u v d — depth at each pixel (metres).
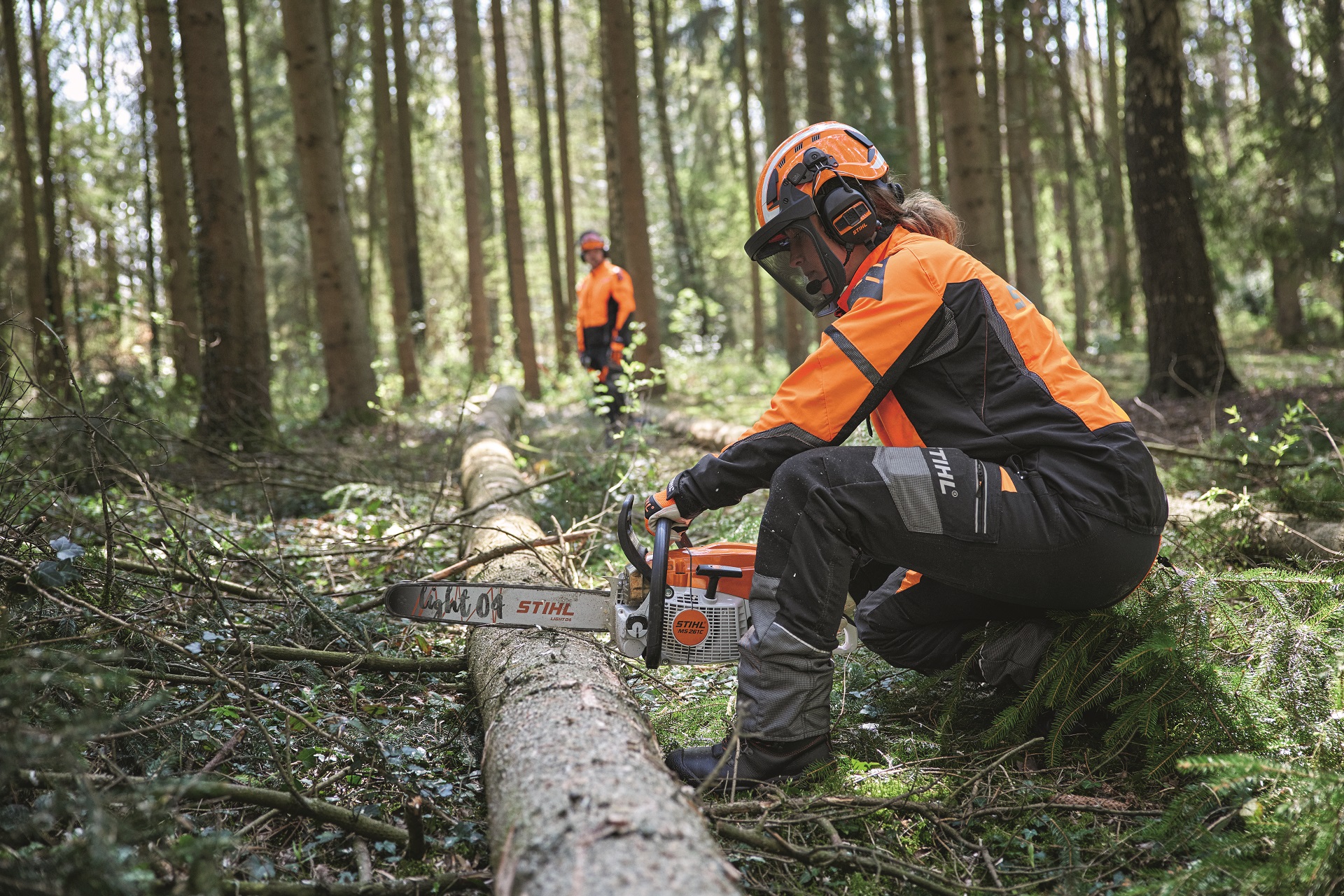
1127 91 8.09
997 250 7.59
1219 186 10.46
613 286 8.44
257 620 2.78
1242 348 17.53
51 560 2.18
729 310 26.14
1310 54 9.72
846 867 1.75
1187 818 1.72
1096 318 22.64
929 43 14.20
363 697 2.51
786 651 2.02
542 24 24.50
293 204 22.22
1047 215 20.47
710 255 24.81
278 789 1.94
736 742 1.79
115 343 8.85
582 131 28.06
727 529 4.27
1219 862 1.55
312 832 1.82
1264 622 2.22
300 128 9.62
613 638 2.16
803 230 2.16
